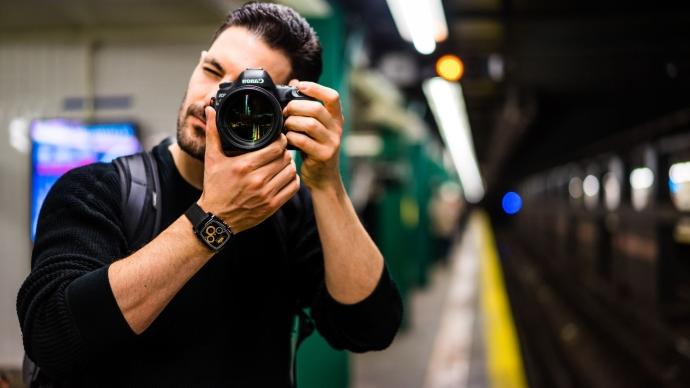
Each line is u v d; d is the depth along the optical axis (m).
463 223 29.56
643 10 4.26
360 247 1.28
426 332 7.84
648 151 7.53
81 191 1.18
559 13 4.38
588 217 12.18
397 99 7.54
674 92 6.04
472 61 5.21
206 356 1.19
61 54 3.30
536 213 25.22
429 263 12.77
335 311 1.32
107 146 3.22
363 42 4.97
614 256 9.76
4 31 3.31
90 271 1.08
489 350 6.83
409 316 7.96
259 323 1.26
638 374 7.05
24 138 3.28
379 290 1.31
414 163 11.23
